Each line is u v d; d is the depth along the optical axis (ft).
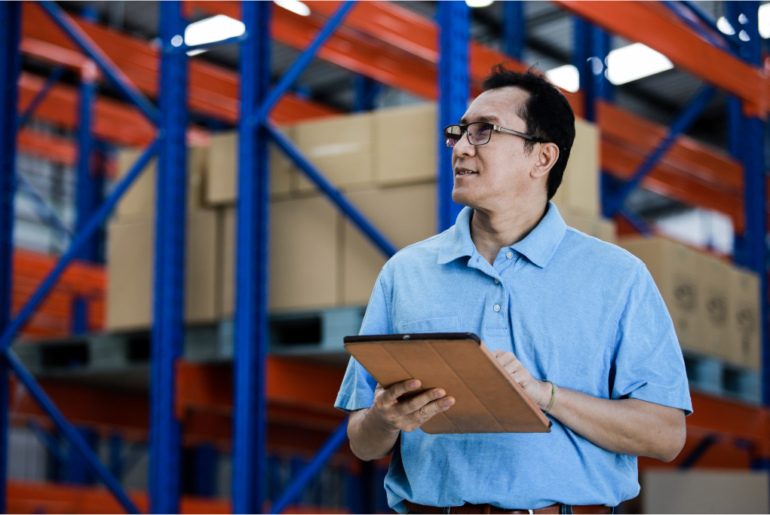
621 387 5.57
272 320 15.66
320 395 16.62
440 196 12.98
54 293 32.60
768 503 17.33
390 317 6.23
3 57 19.08
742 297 19.13
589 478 5.53
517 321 5.71
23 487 27.81
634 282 5.72
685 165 27.48
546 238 5.87
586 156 15.89
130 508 17.34
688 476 18.21
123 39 24.79
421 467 5.76
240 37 15.81
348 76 44.98
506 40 28.22
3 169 18.84
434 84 25.07
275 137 15.21
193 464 39.42
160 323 15.85
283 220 15.72
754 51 21.27
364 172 14.99
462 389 4.89
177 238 16.15
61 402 21.22
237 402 14.60
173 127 16.44
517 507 5.46
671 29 18.01
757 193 21.11
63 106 33.50
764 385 20.42
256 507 14.37
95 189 39.19
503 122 5.90
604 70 30.63
